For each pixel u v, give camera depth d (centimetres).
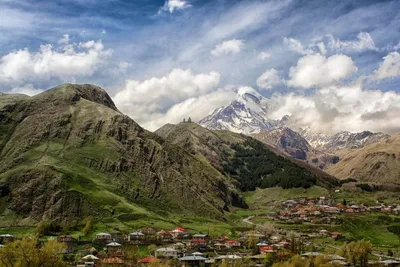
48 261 15412
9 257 15000
